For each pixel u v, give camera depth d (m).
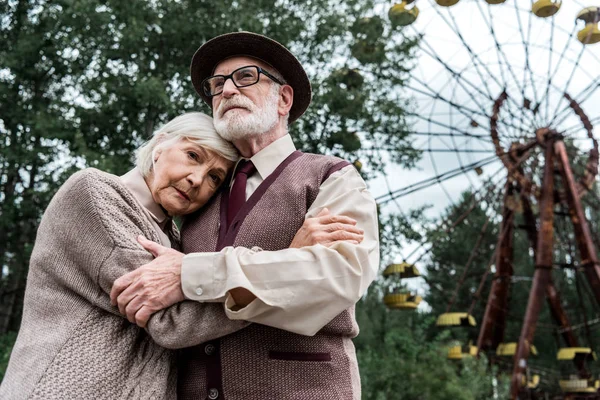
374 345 10.60
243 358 1.61
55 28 12.41
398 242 11.92
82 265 1.61
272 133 1.97
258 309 1.50
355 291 1.55
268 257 1.53
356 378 1.73
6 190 13.60
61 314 1.59
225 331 1.55
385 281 11.00
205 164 1.85
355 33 12.14
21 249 13.73
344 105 11.73
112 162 10.30
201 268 1.54
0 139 12.53
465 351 10.02
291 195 1.79
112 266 1.58
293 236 1.75
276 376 1.60
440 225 12.37
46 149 12.26
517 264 24.03
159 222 1.84
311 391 1.60
